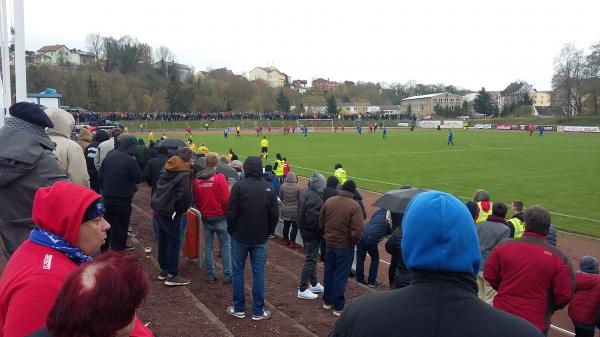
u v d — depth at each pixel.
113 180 8.00
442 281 2.09
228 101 122.06
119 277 1.93
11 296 2.42
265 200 6.92
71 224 2.61
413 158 40.53
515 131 92.00
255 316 6.98
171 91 110.94
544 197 23.11
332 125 103.81
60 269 2.51
